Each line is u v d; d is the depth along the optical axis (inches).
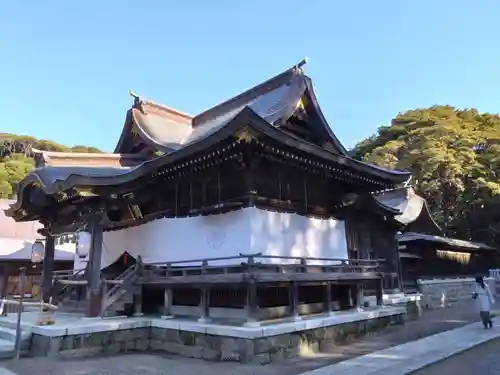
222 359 375.6
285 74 690.8
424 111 1936.5
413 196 1094.4
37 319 490.0
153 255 564.4
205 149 426.3
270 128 396.5
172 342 431.5
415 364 326.6
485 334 470.9
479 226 1407.5
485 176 1393.9
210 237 489.7
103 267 647.1
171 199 570.9
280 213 492.7
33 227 1184.2
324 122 617.0
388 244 804.0
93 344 417.7
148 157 807.7
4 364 378.6
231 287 438.9
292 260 494.0
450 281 938.7
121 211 653.3
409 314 685.9
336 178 565.9
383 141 1951.3
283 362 362.3
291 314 432.8
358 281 544.4
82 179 501.0
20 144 2511.1
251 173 457.1
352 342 462.0
